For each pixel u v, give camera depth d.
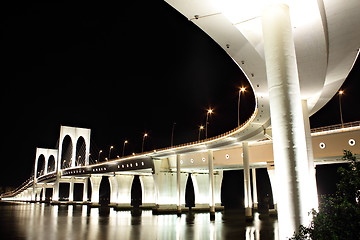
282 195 12.45
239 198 104.94
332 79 24.95
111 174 103.50
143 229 39.78
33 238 32.50
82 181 138.62
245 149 49.81
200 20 15.25
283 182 12.48
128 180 91.06
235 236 32.31
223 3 13.52
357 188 10.47
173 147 65.00
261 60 19.48
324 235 9.36
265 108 32.31
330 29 16.75
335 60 21.03
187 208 71.00
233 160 56.31
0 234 35.62
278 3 13.45
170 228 40.38
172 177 71.19
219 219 52.78
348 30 16.92
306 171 12.55
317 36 16.03
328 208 11.02
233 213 66.12
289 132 12.64
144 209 87.31
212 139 54.78
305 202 12.21
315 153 42.44
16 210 86.00
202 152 60.69
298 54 18.30
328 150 41.19
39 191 193.25
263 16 13.80
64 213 72.75
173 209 68.81
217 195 76.00
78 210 86.38
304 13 14.05
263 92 26.75
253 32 15.73
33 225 45.41
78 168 114.06
